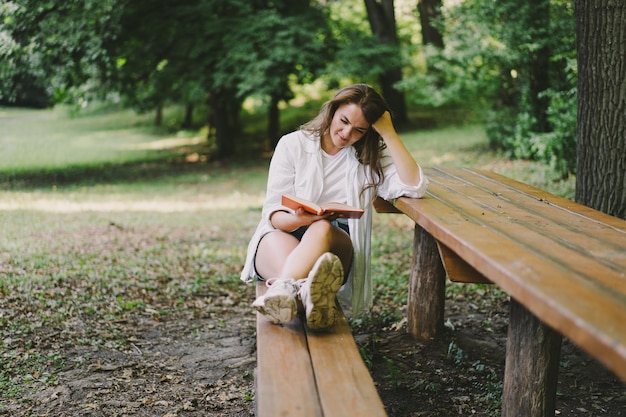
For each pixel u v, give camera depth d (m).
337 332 2.92
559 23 11.48
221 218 10.16
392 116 3.69
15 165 17.34
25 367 4.07
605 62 4.58
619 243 2.61
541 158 12.20
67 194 12.51
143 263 6.96
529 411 2.90
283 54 15.87
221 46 16.70
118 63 16.94
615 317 1.63
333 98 3.53
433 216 3.09
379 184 3.74
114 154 20.72
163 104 18.14
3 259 6.76
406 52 18.31
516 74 12.92
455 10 12.92
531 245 2.49
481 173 4.96
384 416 2.17
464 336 4.55
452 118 20.67
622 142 4.57
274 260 3.26
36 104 39.16
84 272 6.39
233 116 23.36
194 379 4.05
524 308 2.94
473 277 3.01
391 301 5.64
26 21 12.98
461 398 3.67
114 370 4.14
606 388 3.79
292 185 3.64
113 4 13.88
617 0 4.50
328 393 2.32
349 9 23.41
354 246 3.67
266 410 2.19
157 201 12.02
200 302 5.67
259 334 2.88
